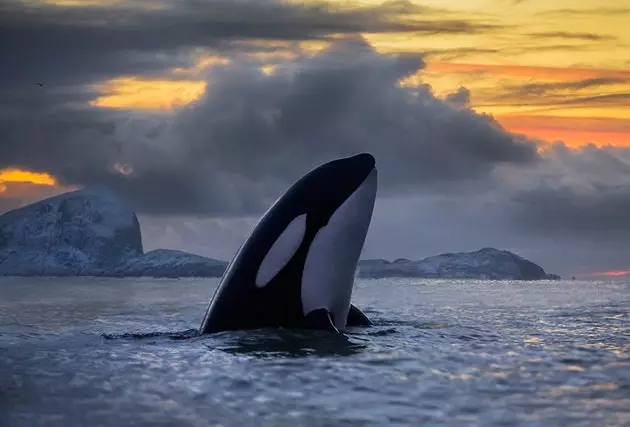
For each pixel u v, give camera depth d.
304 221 13.52
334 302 13.70
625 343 12.84
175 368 10.03
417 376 9.42
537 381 9.16
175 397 8.30
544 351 11.62
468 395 8.36
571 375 9.55
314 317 13.28
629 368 10.08
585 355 11.23
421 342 12.50
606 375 9.58
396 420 7.26
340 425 7.07
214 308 13.79
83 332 15.58
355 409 7.70
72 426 7.12
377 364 10.26
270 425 7.08
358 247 13.77
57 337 14.27
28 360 10.73
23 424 7.20
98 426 7.11
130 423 7.19
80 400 8.16
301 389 8.66
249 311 13.44
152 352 11.42
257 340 12.32
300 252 13.42
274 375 9.45
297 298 13.38
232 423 7.15
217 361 10.58
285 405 7.89
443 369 9.92
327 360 10.60
